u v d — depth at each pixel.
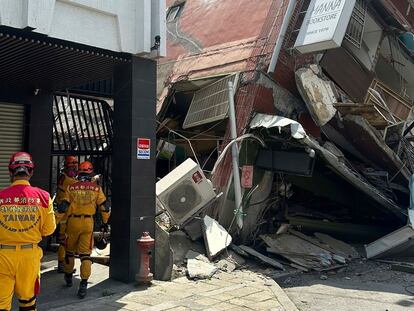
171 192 9.05
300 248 9.86
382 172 11.97
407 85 14.81
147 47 7.12
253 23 11.92
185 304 6.06
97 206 7.34
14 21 5.84
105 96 11.21
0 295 4.36
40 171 9.25
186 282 7.32
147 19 7.13
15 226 4.44
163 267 7.41
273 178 11.08
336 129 11.73
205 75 11.96
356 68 12.42
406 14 13.04
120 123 7.29
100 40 6.80
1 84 8.70
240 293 6.76
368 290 7.68
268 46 11.00
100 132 11.06
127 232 7.00
